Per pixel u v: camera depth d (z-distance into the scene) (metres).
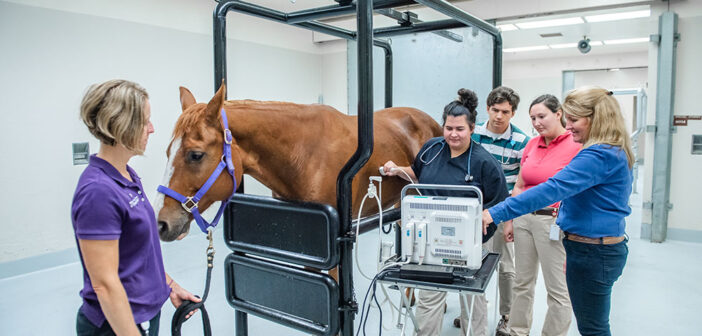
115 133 1.01
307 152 1.57
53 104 3.60
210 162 1.36
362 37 1.32
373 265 3.71
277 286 1.60
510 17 4.58
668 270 3.57
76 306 2.90
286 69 5.83
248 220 1.65
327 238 1.41
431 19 4.64
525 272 2.15
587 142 1.50
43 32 3.51
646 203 4.49
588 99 1.48
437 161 1.77
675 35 4.21
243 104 1.49
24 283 3.31
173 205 1.33
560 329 2.04
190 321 2.63
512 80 11.17
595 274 1.52
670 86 4.24
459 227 1.31
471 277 1.28
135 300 1.13
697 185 4.31
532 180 2.08
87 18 3.77
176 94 4.52
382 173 1.82
